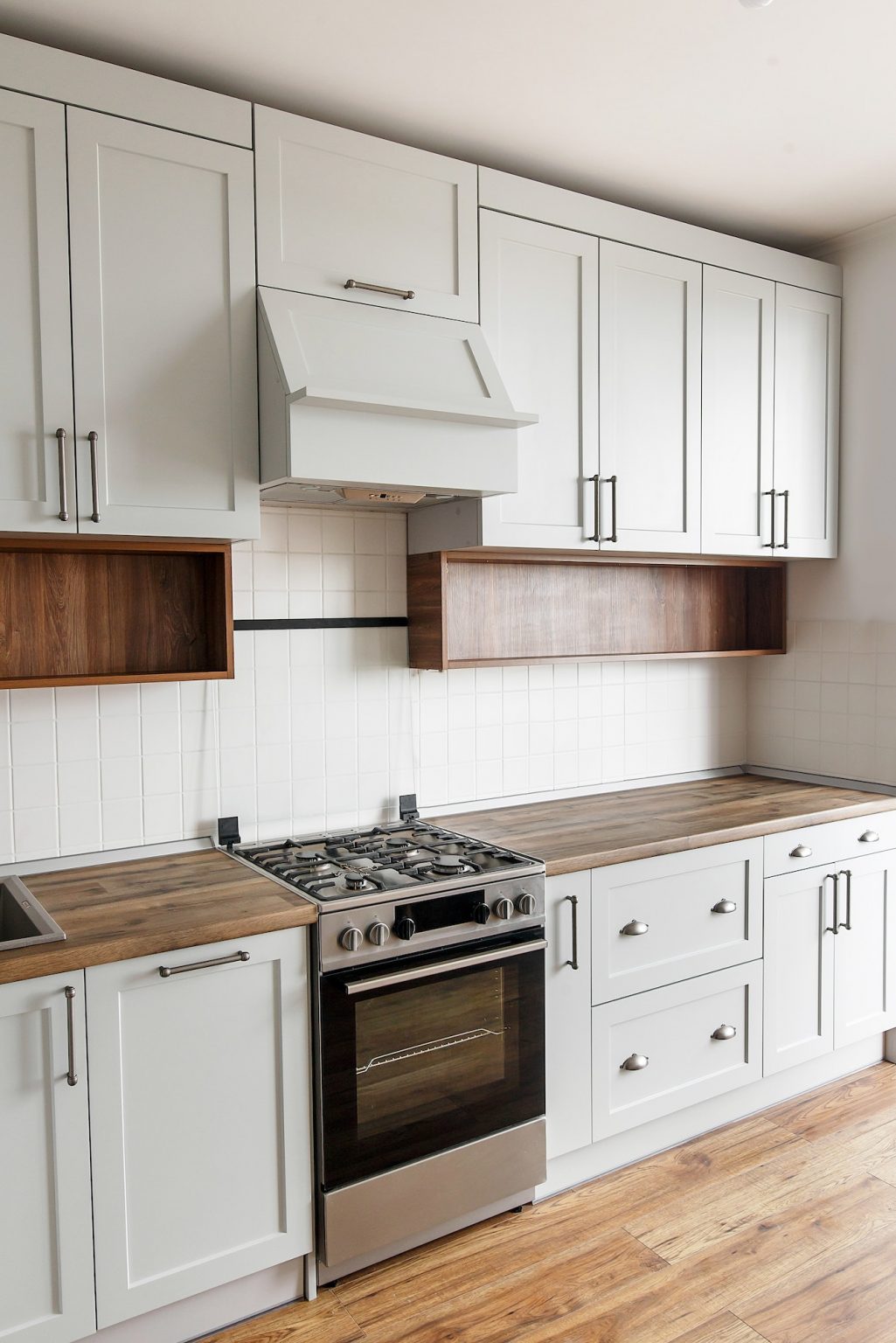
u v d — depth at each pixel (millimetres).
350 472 2191
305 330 2230
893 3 2020
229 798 2637
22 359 1972
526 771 3213
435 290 2479
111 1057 1862
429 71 2258
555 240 2688
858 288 3363
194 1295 2006
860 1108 3031
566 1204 2520
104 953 1828
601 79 2305
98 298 2045
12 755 2324
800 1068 3121
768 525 3248
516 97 2385
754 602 3768
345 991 2096
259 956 2016
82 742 2414
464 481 2357
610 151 2689
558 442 2729
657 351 2934
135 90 2061
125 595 2451
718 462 3100
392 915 2166
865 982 3229
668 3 2004
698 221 3213
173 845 2549
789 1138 2846
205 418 2178
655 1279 2221
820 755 3570
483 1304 2146
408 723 2947
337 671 2807
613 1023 2600
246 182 2199
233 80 2277
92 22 2029
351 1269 2236
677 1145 2812
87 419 2041
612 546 2846
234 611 2627
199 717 2582
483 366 2439
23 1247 1795
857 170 2824
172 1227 1956
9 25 2037
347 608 2818
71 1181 1831
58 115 1980
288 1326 2084
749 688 3832
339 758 2818
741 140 2631
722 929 2828
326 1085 2094
